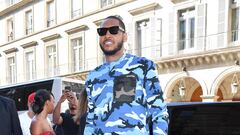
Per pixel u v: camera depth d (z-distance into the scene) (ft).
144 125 7.88
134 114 7.80
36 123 13.69
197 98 57.47
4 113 9.93
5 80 96.73
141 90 7.98
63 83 30.94
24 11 89.35
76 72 71.92
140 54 60.34
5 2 97.40
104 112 8.05
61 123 13.62
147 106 8.04
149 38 58.95
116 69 8.25
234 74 47.91
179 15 54.85
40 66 83.76
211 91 49.62
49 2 81.71
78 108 11.72
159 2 56.90
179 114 11.15
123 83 8.01
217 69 48.91
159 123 7.80
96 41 68.49
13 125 10.23
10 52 94.99
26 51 88.63
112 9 65.57
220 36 48.80
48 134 13.65
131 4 61.77
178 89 57.36
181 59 52.39
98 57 67.82
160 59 55.47
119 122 7.80
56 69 78.48
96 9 68.80
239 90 49.73
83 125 11.42
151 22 58.13
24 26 89.45
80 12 73.20
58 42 78.38
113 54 8.46
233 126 10.12
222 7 48.62
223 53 47.24
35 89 32.73
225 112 10.47
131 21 61.87
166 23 56.03
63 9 77.05
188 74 52.47
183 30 54.34
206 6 50.52
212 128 10.40
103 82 8.31
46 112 14.05
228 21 48.19
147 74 8.09
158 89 8.02
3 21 97.96
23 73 89.51
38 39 84.28
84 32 71.41
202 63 50.57
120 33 8.48
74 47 75.05
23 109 33.35
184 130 10.81
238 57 46.14
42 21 83.10
